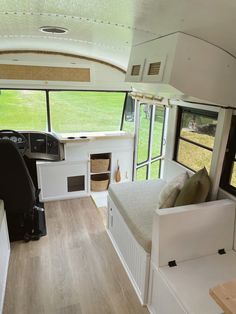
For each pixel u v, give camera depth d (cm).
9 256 249
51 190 371
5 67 334
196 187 191
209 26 127
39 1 118
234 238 198
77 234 291
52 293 207
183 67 152
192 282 164
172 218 172
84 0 112
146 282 194
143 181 301
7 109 362
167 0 100
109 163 415
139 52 193
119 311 193
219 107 198
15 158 225
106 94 399
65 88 367
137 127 407
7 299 200
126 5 113
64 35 205
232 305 100
